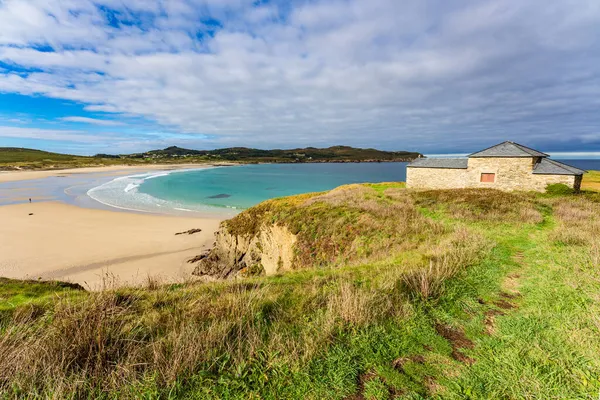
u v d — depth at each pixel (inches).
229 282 324.8
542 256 347.9
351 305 207.3
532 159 988.6
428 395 137.1
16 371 143.8
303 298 244.8
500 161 1053.2
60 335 173.9
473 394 134.6
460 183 1154.0
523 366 150.1
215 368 155.8
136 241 1149.1
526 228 522.3
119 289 297.0
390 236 554.6
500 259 346.0
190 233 1280.8
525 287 258.5
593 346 161.5
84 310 202.4
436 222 592.7
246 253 951.6
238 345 171.0
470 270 303.7
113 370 147.6
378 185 1473.9
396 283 259.4
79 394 135.8
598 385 134.3
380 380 146.5
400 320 201.5
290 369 152.6
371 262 411.5
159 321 210.7
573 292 232.1
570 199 803.4
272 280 327.0
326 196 1005.8
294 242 713.0
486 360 159.0
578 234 410.6
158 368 148.2
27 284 380.8
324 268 405.4
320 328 189.3
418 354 167.8
